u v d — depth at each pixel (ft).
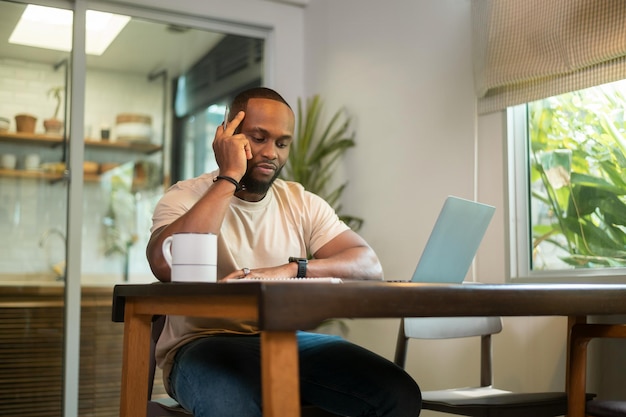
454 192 10.80
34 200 12.53
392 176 12.12
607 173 9.00
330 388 5.52
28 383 12.28
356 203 13.03
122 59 13.76
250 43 14.80
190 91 14.34
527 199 9.92
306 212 7.23
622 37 8.21
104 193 14.17
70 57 12.91
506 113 10.00
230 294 3.82
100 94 13.74
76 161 12.82
